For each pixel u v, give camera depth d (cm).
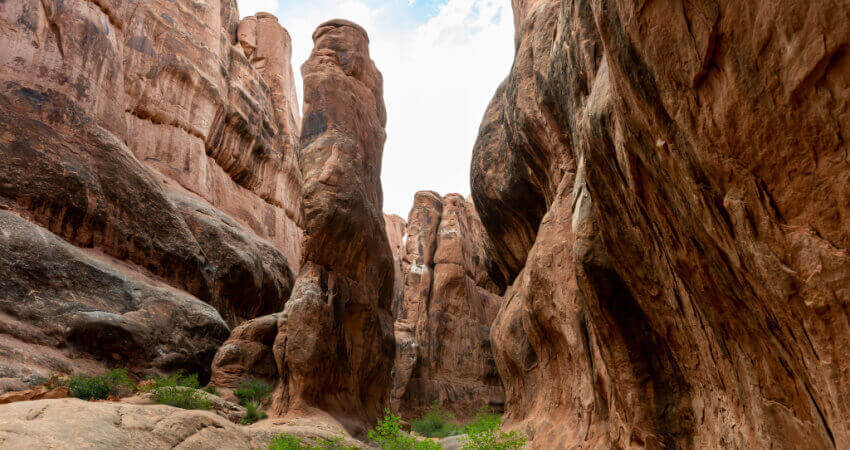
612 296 675
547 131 1182
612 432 729
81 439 639
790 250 302
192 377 1288
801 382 345
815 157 275
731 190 341
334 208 1727
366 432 1655
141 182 1891
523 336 1429
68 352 1229
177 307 1678
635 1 374
